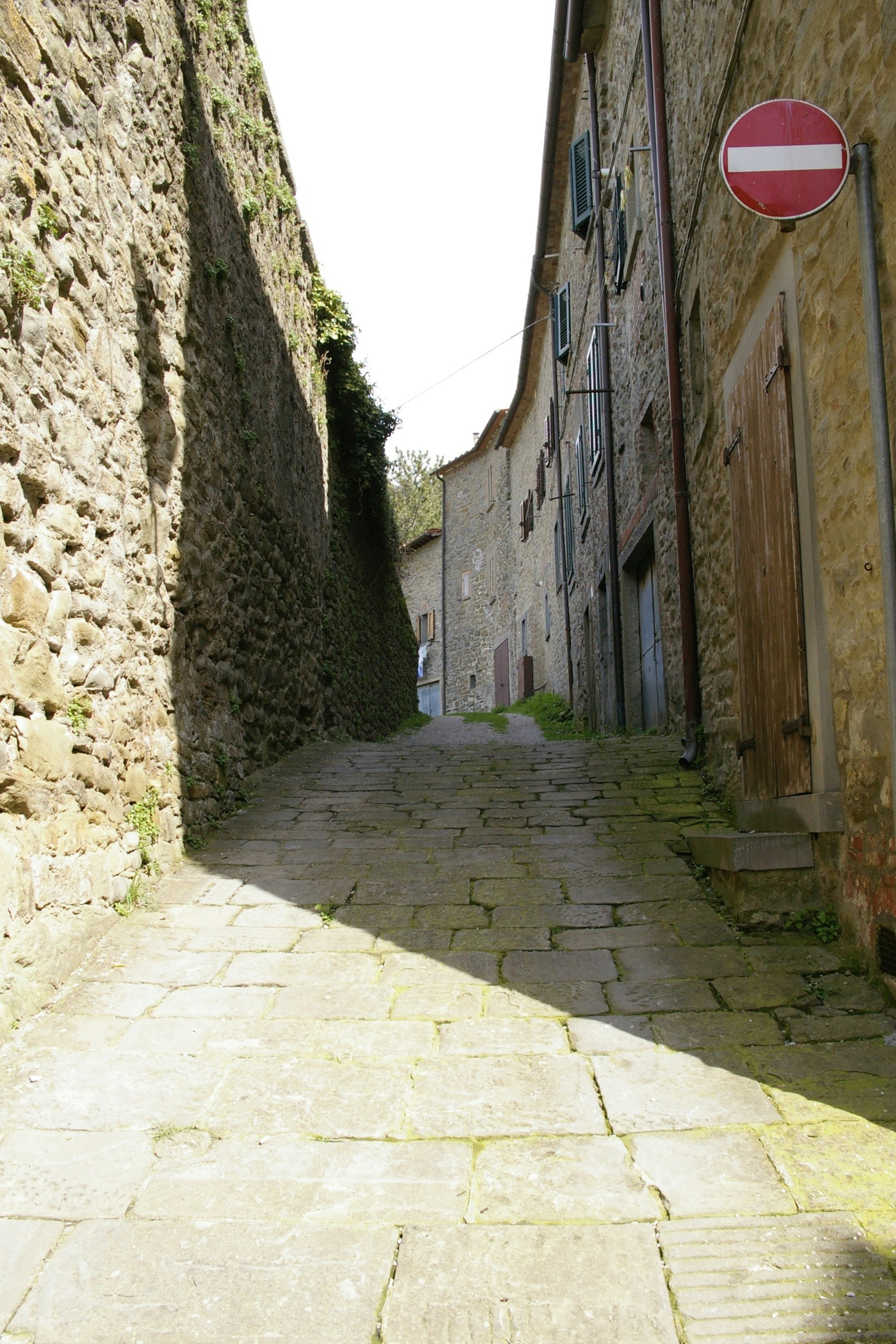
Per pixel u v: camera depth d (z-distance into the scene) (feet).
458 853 17.54
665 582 28.02
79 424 13.61
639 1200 7.73
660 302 27.35
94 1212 7.72
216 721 20.40
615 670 35.73
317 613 32.22
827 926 12.82
